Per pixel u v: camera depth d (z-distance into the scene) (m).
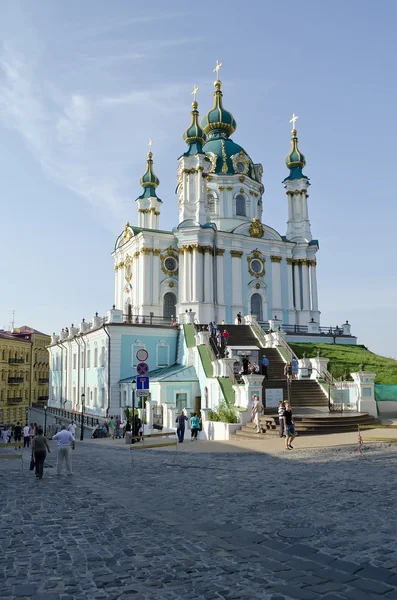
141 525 10.20
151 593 6.70
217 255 58.06
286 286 62.59
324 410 31.08
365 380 31.19
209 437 29.45
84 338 52.81
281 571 7.43
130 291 60.91
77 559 8.12
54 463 21.73
